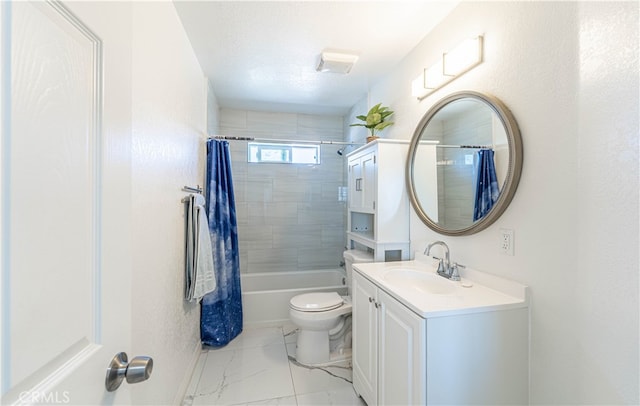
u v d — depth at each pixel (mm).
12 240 339
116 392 550
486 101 1266
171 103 1463
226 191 2441
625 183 797
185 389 1693
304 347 1993
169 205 1435
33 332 365
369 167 2090
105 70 521
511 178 1146
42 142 380
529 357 1108
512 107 1172
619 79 808
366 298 1536
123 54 586
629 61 785
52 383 389
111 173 535
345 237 3508
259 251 3359
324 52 1959
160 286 1301
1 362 324
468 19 1415
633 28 775
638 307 774
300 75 2355
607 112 839
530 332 1104
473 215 1373
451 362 1043
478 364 1067
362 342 1587
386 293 1309
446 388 1041
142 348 1089
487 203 1285
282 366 1954
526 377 1110
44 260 382
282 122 3408
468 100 1405
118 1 571
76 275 444
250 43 1857
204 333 2172
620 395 814
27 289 357
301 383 1766
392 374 1241
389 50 1943
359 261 2121
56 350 401
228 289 2369
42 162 380
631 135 782
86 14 468
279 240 3410
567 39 955
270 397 1639
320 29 1704
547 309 1033
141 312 1084
